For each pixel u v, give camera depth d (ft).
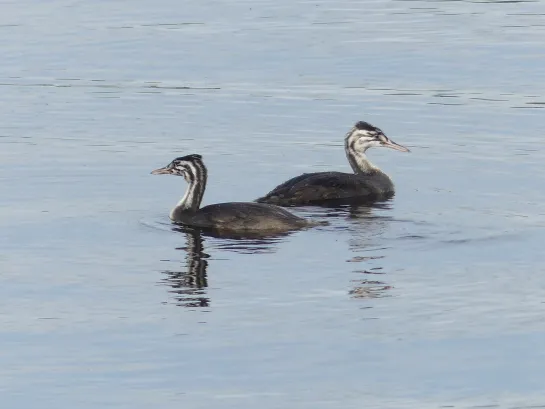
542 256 75.00
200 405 56.44
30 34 148.97
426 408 55.88
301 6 165.89
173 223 83.30
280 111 114.11
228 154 101.35
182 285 71.05
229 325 65.36
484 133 106.32
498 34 145.48
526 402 56.44
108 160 98.78
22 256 76.28
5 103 118.32
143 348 62.64
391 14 159.94
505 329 64.49
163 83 125.18
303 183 90.22
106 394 57.67
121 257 76.18
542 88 120.67
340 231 80.94
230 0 170.19
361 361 61.00
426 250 76.64
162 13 161.27
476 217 83.56
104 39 145.59
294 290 69.97
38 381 59.06
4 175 94.53
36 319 66.49
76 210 86.02
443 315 66.39
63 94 121.49
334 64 132.05
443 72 127.95
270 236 79.97
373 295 69.15
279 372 59.82
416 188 92.43
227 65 132.46
